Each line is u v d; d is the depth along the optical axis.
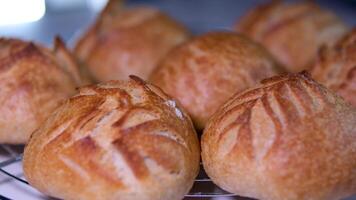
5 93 0.44
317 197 0.36
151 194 0.35
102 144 0.35
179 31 0.63
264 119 0.37
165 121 0.37
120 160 0.35
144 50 0.59
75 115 0.37
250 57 0.49
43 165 0.36
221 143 0.38
